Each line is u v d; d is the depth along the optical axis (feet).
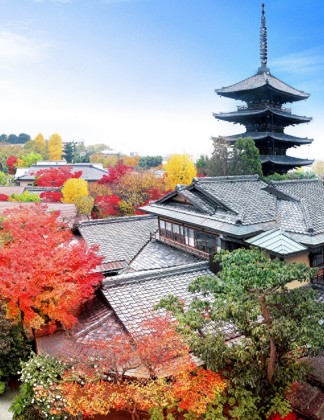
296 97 182.91
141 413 47.52
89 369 44.29
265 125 177.47
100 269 83.15
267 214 74.95
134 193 158.81
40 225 67.26
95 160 438.81
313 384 47.62
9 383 56.18
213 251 77.20
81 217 144.05
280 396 45.21
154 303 59.52
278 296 44.04
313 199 80.48
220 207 77.10
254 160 152.97
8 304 52.60
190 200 81.25
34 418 46.85
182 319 41.88
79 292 53.11
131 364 44.45
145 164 403.95
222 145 159.94
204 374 43.65
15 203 138.51
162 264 82.07
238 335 53.83
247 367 44.47
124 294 60.75
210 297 62.23
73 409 41.63
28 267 50.16
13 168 339.36
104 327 55.62
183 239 86.94
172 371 40.60
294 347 40.75
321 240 64.13
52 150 427.33
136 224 111.75
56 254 53.93
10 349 53.47
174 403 44.14
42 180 193.36
